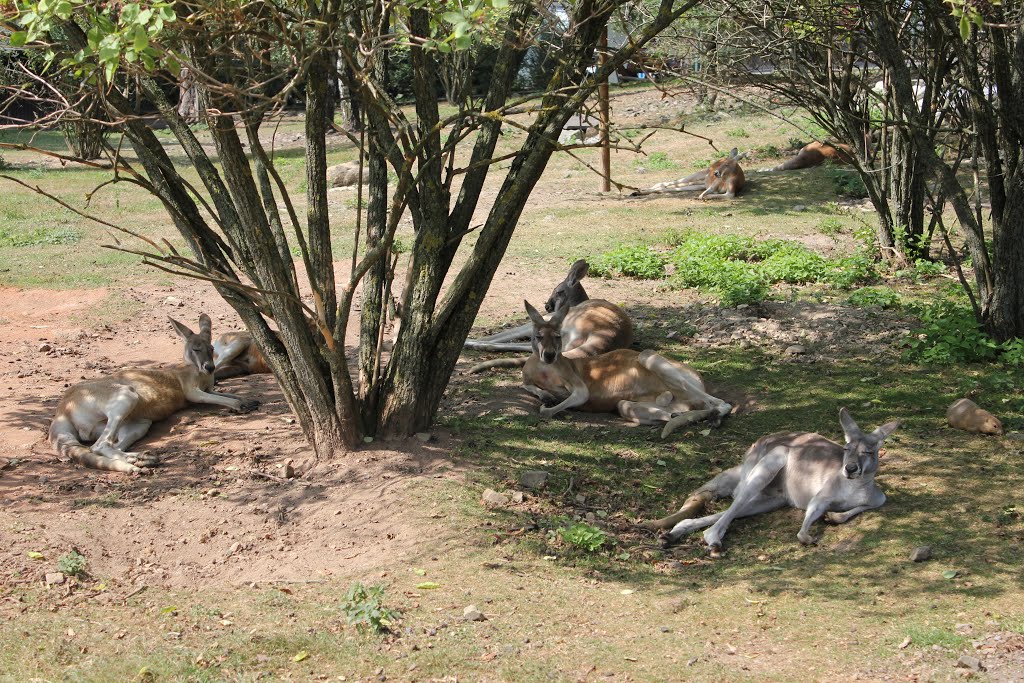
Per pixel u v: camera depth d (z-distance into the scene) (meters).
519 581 6.04
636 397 9.23
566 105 7.26
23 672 4.85
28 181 22.42
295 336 7.27
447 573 6.07
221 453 8.05
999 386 9.18
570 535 6.57
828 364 10.21
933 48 11.90
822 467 6.89
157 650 5.08
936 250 14.56
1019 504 6.82
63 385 9.93
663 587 6.11
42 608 5.60
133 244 16.48
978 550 6.25
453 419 8.59
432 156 7.18
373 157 8.20
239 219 7.44
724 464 7.98
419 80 7.35
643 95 30.91
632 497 7.43
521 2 7.09
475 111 7.11
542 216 18.14
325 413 7.60
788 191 19.58
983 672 4.92
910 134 11.84
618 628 5.54
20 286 13.63
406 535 6.52
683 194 19.78
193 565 6.34
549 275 14.14
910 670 4.98
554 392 9.48
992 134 10.05
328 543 6.50
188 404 9.28
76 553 6.28
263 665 4.98
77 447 8.01
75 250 15.91
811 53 14.00
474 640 5.29
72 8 5.38
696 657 5.17
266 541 6.58
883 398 9.13
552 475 7.61
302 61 6.07
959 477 7.30
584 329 10.57
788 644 5.33
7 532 6.47
